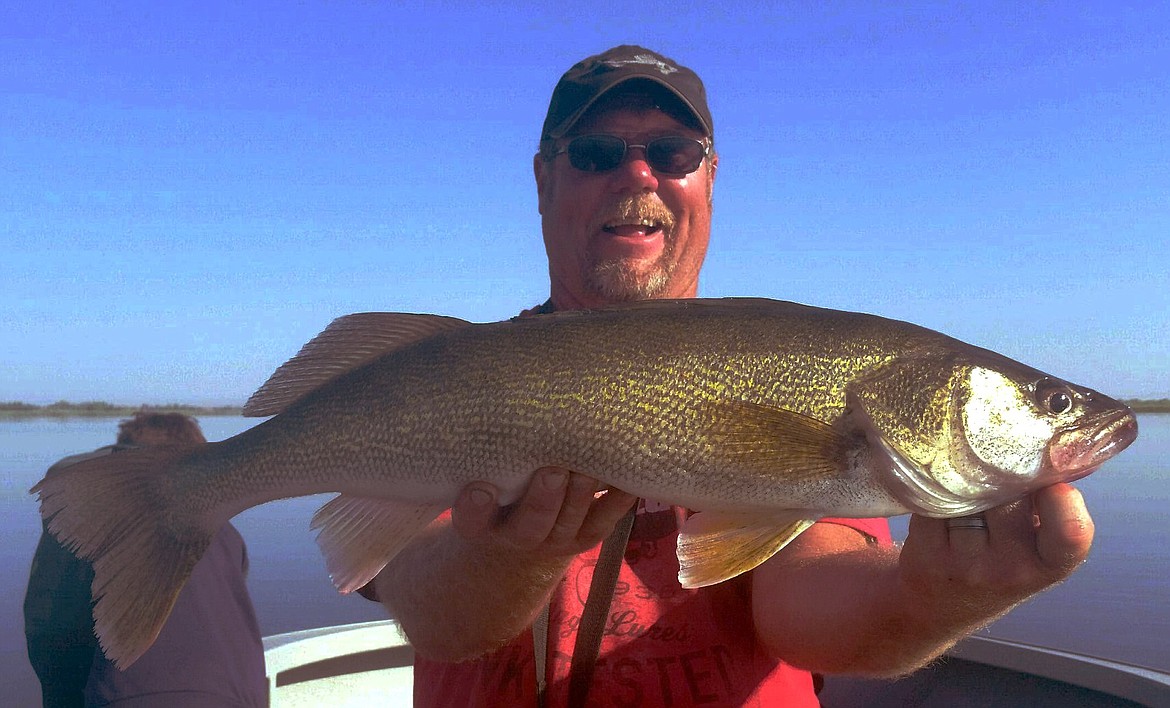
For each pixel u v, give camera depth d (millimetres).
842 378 514
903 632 466
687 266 756
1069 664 767
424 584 545
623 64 730
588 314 539
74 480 574
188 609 602
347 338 581
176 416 753
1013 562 409
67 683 624
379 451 544
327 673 928
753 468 506
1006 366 524
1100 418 520
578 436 514
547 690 524
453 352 543
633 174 716
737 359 516
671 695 511
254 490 572
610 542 516
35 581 646
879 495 510
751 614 547
